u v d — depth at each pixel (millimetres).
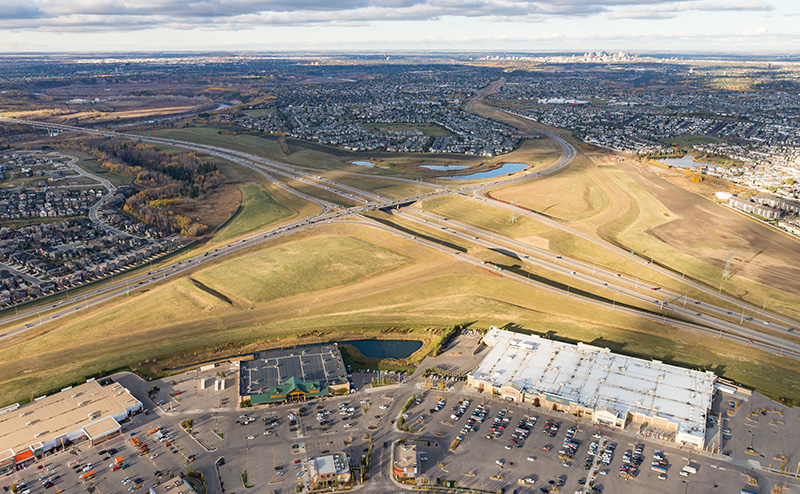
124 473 179875
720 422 198250
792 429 195250
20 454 186000
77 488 173875
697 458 182125
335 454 184250
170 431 199875
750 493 167000
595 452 185875
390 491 172000
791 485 170250
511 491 170500
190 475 177875
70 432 195875
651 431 195750
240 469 181125
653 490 169250
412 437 195375
